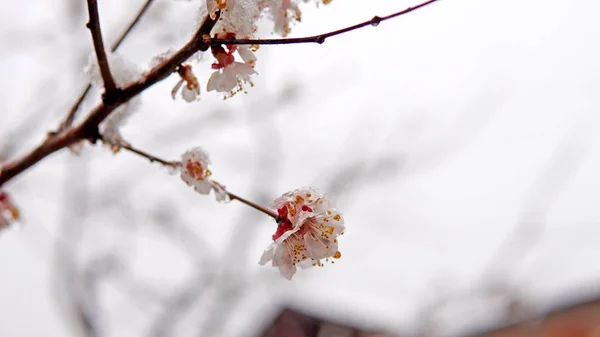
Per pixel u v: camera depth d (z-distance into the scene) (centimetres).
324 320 180
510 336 138
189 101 44
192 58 44
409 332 151
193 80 44
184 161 45
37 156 47
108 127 46
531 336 135
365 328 172
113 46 47
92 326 115
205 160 45
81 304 115
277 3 45
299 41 42
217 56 43
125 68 45
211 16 42
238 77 43
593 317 131
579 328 131
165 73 43
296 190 44
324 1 45
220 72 43
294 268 44
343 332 175
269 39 42
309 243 44
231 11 43
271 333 177
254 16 43
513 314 136
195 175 45
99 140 46
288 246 44
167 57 44
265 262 44
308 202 44
